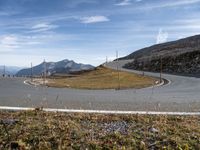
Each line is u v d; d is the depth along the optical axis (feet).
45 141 23.56
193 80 119.14
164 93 62.80
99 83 124.67
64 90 68.49
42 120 28.30
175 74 171.94
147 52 515.91
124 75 169.99
